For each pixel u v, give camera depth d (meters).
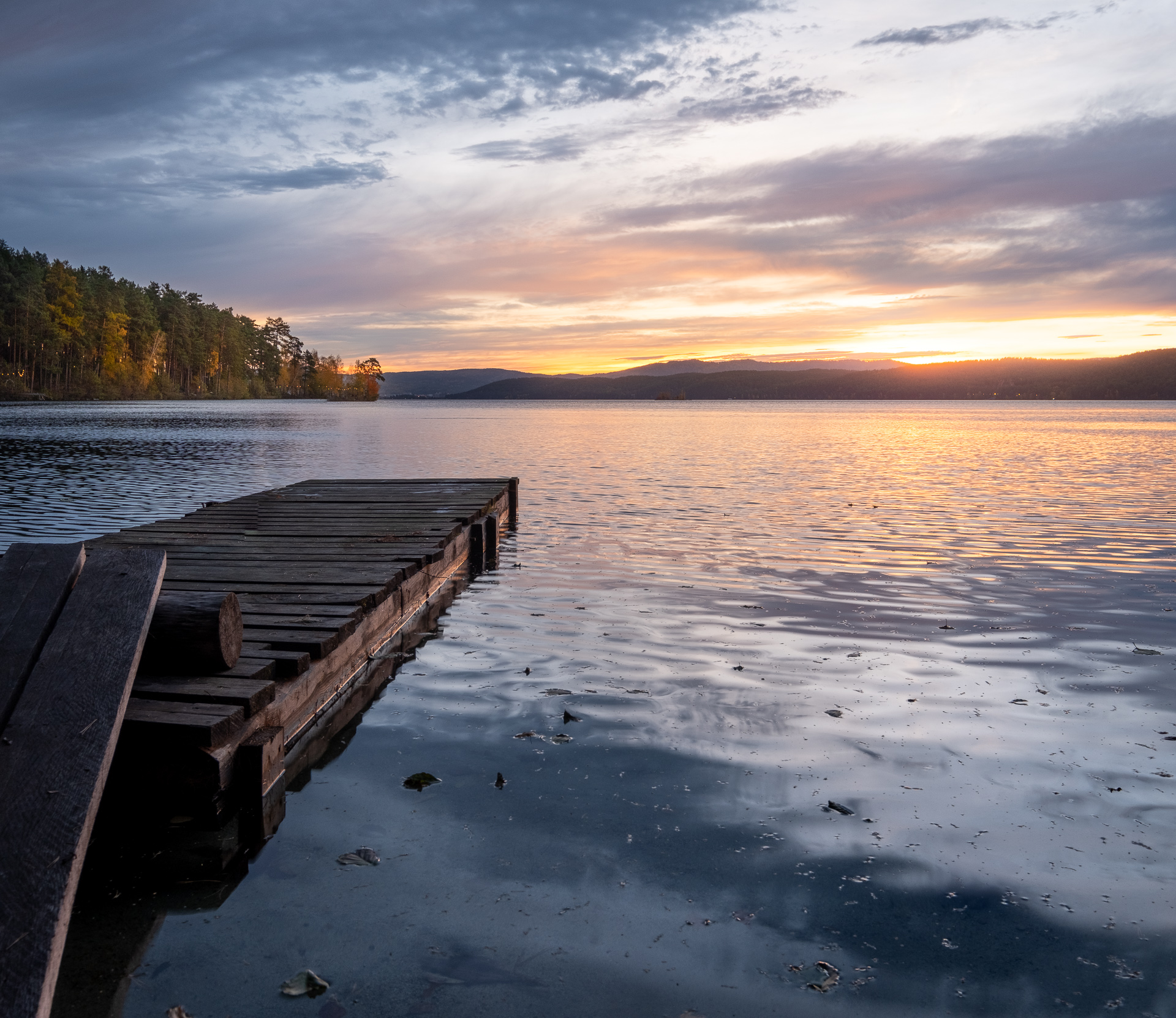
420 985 2.80
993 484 20.27
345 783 4.38
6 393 104.56
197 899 3.34
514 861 3.58
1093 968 2.88
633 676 6.15
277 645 5.34
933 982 2.80
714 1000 2.72
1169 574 9.88
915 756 4.66
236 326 174.12
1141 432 49.25
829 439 42.94
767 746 4.80
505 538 12.72
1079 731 5.02
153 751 3.90
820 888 3.36
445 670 6.35
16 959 2.59
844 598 8.65
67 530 13.34
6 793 3.14
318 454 31.52
